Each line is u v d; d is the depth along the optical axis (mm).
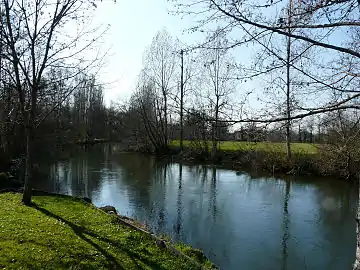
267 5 3939
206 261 8469
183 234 11953
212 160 31766
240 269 9297
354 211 15234
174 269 6918
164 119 39719
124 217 12414
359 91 4094
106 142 62031
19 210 9445
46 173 24234
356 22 3643
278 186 20984
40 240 7051
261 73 4410
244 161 28172
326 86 4621
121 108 50219
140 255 7242
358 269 3871
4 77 10773
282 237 11867
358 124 5152
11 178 16016
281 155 25609
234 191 19391
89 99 63156
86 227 8539
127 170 26984
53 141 32719
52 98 12305
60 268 5949
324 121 4785
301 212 15062
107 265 6434
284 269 9422
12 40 8883
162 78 38688
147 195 18094
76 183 20938
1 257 5934
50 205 10625
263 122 4277
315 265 9742
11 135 18922
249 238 11742
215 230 12469
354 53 3691
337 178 23219
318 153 24281
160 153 38875
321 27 3824
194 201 16922
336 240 11656
